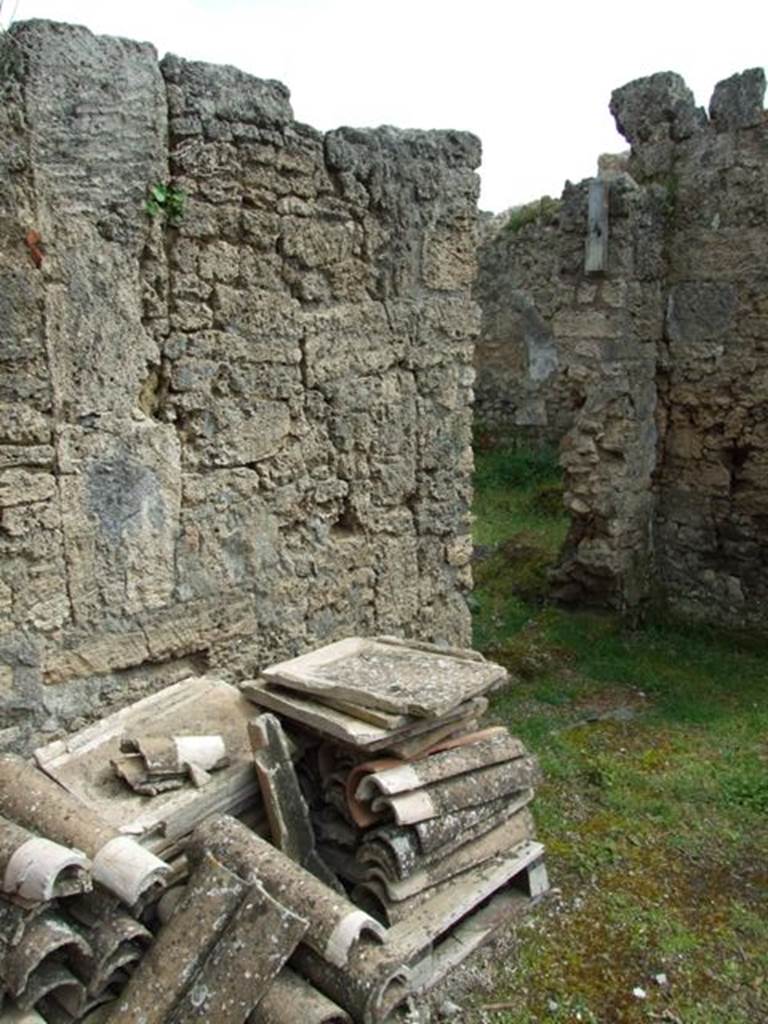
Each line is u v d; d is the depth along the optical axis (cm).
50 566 329
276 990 258
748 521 688
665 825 434
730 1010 320
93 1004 254
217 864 270
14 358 309
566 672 627
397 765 329
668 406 718
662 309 702
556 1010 318
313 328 402
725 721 548
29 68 301
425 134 436
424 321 453
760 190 632
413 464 463
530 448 1195
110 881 255
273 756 326
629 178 651
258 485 394
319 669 374
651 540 738
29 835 255
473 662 377
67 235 318
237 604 392
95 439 335
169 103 339
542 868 375
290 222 384
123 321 337
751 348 658
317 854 329
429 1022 309
